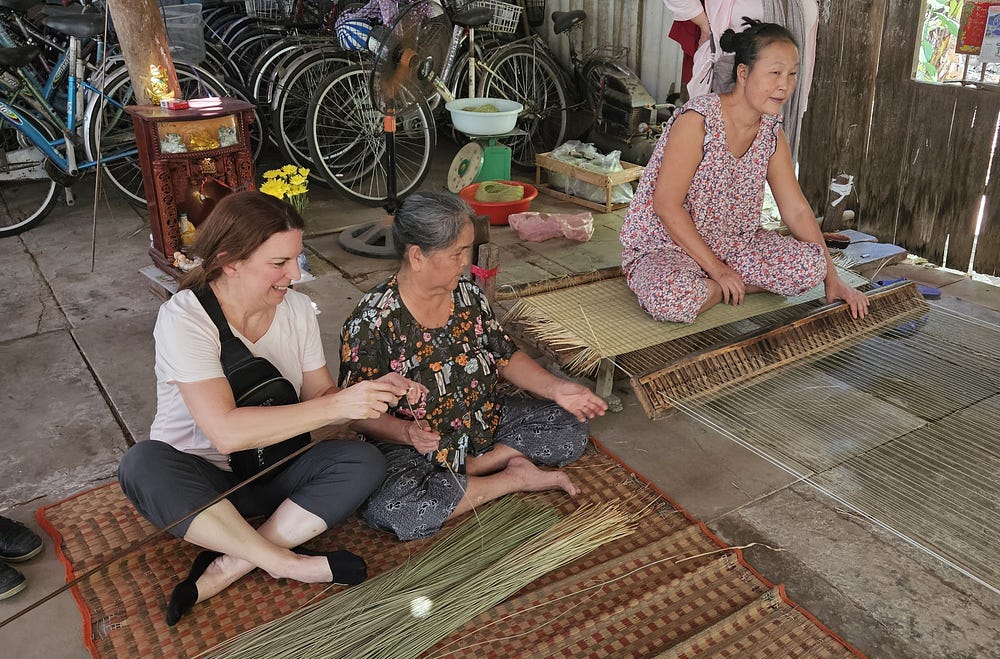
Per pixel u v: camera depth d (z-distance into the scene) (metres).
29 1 4.61
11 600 1.88
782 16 3.56
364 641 1.72
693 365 2.65
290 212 1.75
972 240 3.79
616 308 2.89
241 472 1.94
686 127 2.68
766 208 4.57
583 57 6.00
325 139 5.58
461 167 4.87
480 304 2.16
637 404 2.78
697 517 2.21
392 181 4.27
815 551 2.08
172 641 1.76
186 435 1.90
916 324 3.19
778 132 2.82
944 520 2.12
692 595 1.92
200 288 1.80
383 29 4.06
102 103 4.28
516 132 5.30
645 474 2.39
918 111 3.85
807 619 1.84
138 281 3.80
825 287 3.07
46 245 4.24
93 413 2.68
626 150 5.35
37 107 4.45
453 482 2.09
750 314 2.86
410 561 1.94
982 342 3.07
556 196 5.18
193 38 4.55
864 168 4.18
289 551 1.86
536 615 1.84
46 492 2.28
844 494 2.22
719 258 2.98
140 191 5.05
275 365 1.95
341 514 1.92
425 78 4.18
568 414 2.36
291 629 1.74
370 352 2.01
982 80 3.67
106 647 1.74
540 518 2.09
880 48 3.92
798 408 2.60
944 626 1.85
